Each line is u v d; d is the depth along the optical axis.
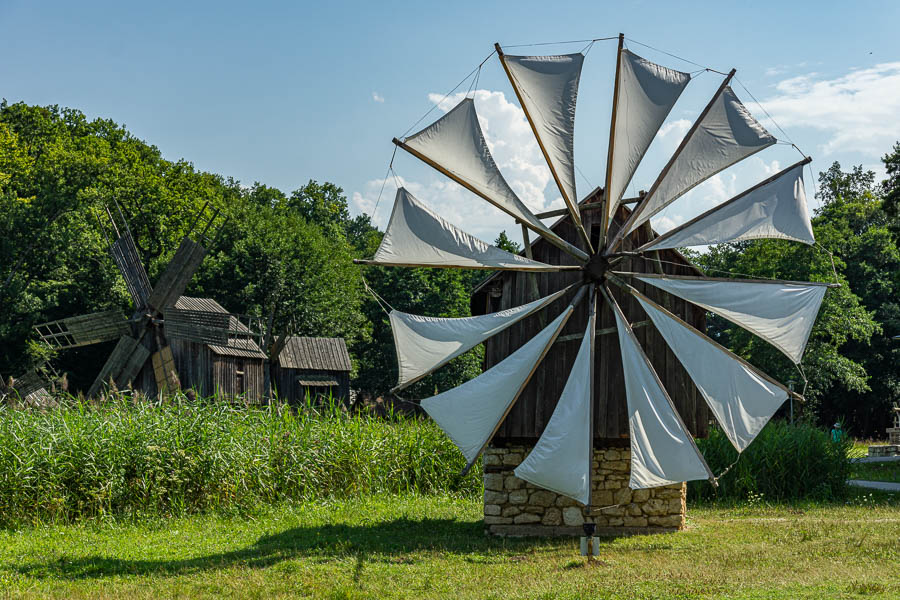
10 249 52.56
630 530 15.89
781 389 14.24
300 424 20.95
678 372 15.69
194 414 19.02
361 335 66.50
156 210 60.53
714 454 22.61
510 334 16.23
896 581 10.40
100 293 56.25
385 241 14.52
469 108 14.66
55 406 19.70
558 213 16.11
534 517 15.91
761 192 15.15
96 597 10.62
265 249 58.59
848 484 24.52
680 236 15.05
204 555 13.56
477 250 14.91
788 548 13.57
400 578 11.80
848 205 75.44
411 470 21.72
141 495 17.28
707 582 10.73
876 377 62.66
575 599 10.02
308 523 16.67
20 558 13.17
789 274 51.56
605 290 15.42
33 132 67.00
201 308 39.06
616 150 14.95
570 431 13.81
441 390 59.88
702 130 15.32
